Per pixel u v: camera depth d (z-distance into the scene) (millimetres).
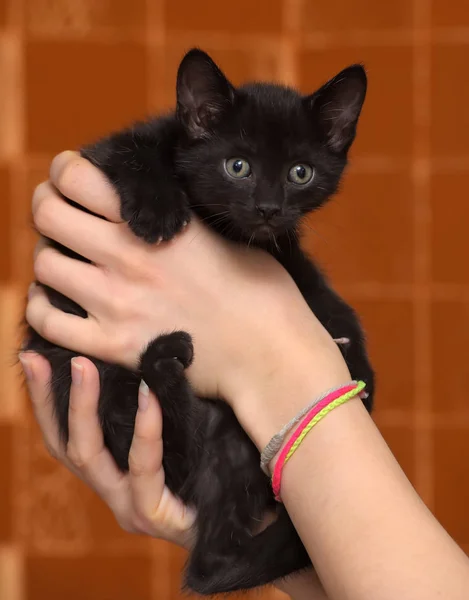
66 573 933
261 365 542
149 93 913
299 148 595
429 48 913
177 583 932
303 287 624
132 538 933
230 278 561
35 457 921
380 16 912
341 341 602
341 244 936
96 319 570
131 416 577
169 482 582
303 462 506
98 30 909
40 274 575
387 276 936
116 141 596
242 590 582
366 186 931
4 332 914
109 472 574
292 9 911
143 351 563
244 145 588
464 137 921
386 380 939
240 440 579
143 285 565
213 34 910
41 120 913
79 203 575
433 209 928
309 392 526
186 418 569
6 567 931
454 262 931
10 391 914
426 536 478
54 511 928
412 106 920
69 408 570
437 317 936
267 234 587
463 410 936
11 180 915
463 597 467
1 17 905
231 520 578
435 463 937
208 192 591
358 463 497
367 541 479
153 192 568
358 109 609
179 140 600
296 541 569
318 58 915
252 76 914
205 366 559
